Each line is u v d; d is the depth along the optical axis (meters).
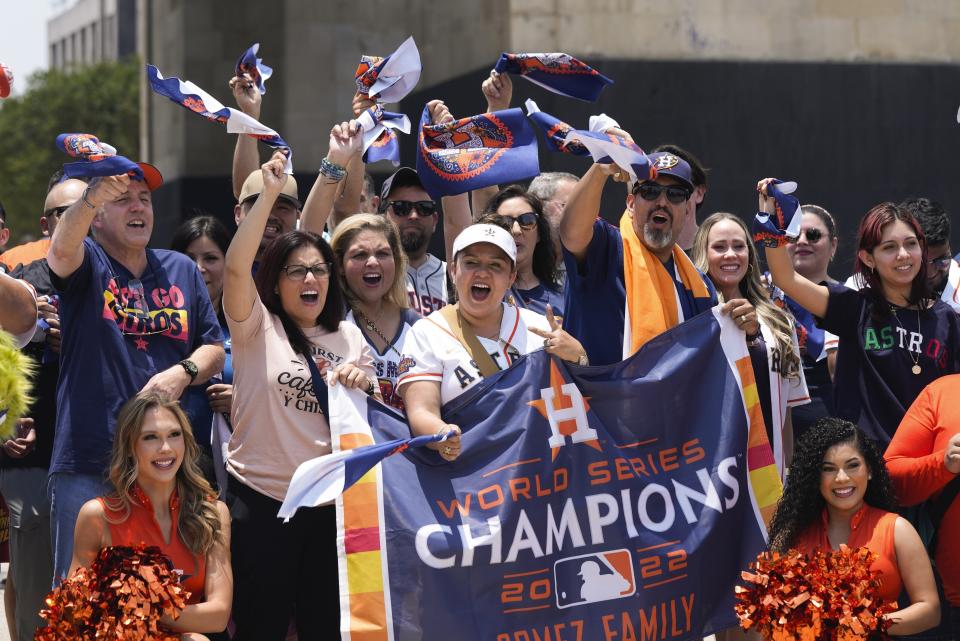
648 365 13.80
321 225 16.09
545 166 28.31
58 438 13.82
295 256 14.09
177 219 44.97
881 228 14.47
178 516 13.34
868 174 30.06
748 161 29.50
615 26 29.27
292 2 44.03
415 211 17.58
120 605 12.30
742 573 12.82
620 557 13.30
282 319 14.16
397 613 12.82
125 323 14.10
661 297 14.40
